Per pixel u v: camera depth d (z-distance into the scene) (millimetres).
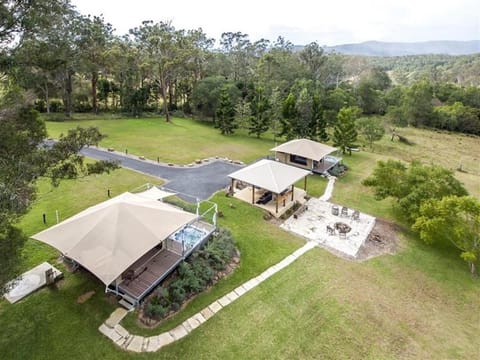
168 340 10758
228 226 18516
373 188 24641
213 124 51812
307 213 21188
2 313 11227
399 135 56438
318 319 12039
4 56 9914
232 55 66500
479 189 29047
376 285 14344
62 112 50156
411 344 11242
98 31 39062
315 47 70875
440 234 17656
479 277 15594
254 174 21312
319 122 38250
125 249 11516
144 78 57438
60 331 10758
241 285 13789
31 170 8953
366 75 91500
